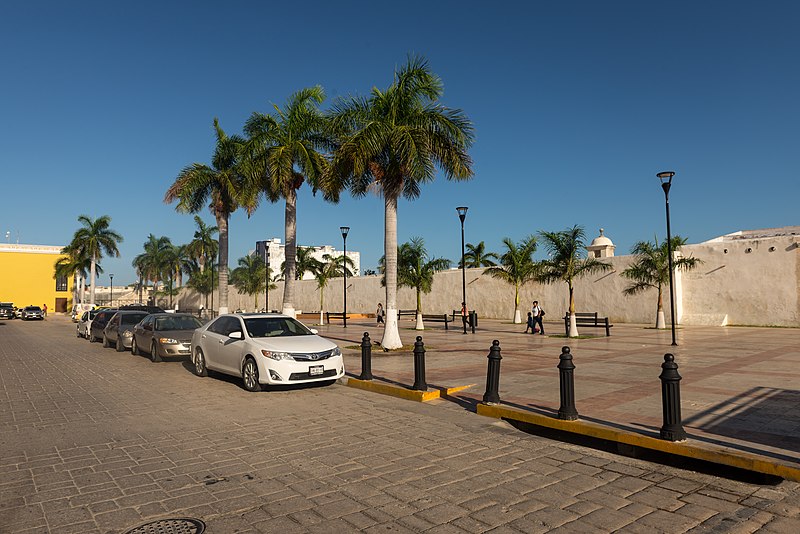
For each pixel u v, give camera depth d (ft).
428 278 97.96
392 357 51.67
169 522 14.52
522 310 130.93
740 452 19.10
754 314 98.68
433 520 14.69
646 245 95.25
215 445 22.29
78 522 14.52
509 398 30.17
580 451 21.63
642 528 14.21
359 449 21.70
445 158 54.03
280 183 64.39
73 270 208.95
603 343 66.95
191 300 237.66
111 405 30.99
